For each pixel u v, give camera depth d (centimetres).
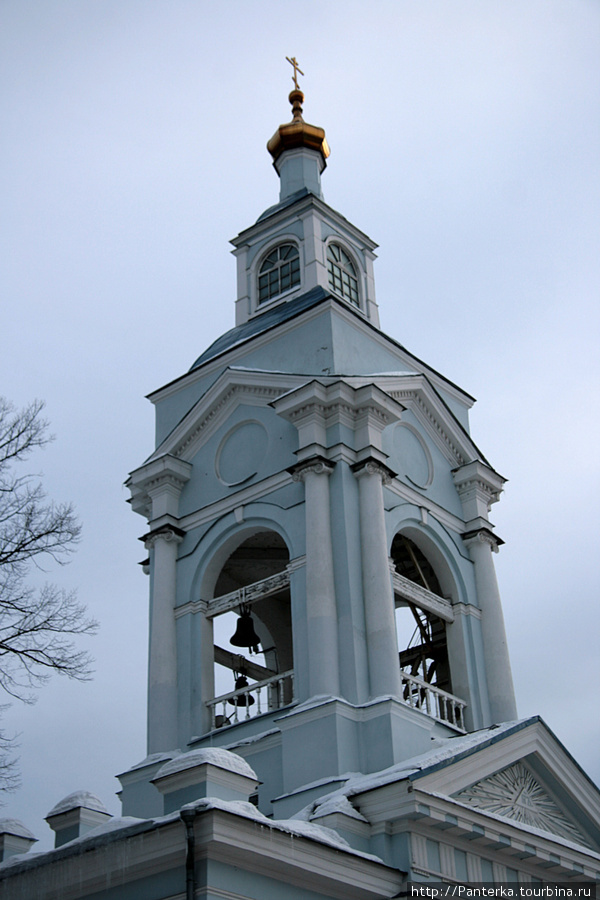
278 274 3428
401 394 3041
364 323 3059
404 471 2980
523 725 2516
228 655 3050
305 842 2014
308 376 2897
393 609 2642
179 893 1916
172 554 2977
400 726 2477
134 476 3091
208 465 3044
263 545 3111
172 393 3219
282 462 2889
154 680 2828
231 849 1902
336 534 2708
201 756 2033
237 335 3259
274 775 2539
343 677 2559
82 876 2020
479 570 3050
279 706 2773
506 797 2467
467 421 3341
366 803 2269
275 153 3738
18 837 2309
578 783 2602
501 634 2970
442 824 2253
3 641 2069
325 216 3447
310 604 2625
